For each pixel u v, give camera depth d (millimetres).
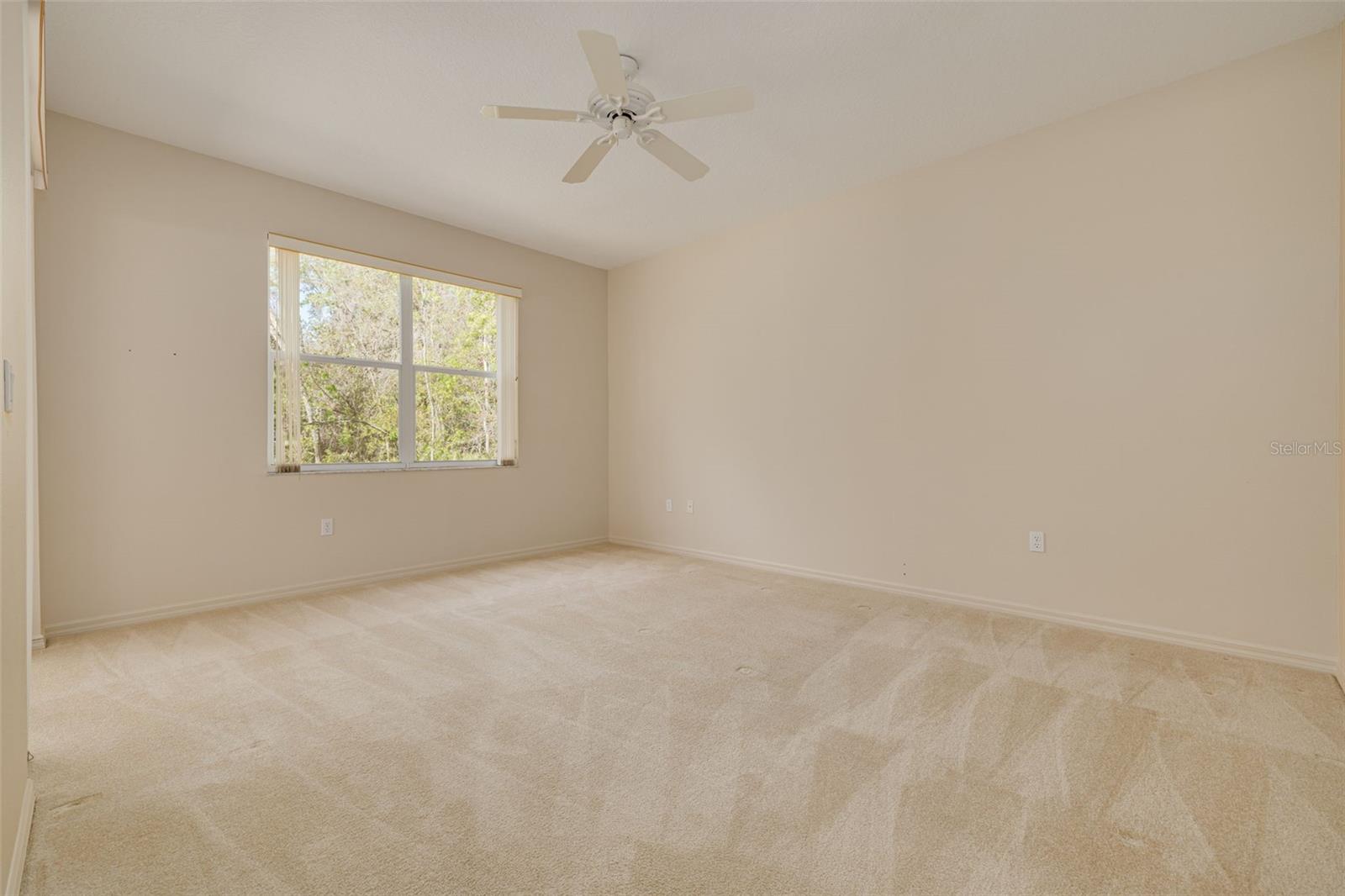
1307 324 2578
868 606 3586
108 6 2277
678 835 1533
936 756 1910
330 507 3977
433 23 2400
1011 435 3391
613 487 5816
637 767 1850
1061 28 2465
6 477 1212
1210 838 1517
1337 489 2523
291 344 3773
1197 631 2844
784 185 3947
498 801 1678
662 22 2406
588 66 2689
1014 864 1427
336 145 3373
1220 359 2771
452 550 4629
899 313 3834
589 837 1527
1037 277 3283
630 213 4426
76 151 3076
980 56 2643
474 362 4887
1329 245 2533
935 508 3701
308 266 3988
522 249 5133
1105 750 1940
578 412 5570
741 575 4406
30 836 1511
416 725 2123
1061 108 3078
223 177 3535
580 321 5594
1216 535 2793
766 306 4559
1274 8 2369
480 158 3521
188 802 1669
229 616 3381
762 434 4605
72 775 1797
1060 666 2641
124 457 3213
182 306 3393
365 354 4238
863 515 4035
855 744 1987
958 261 3572
